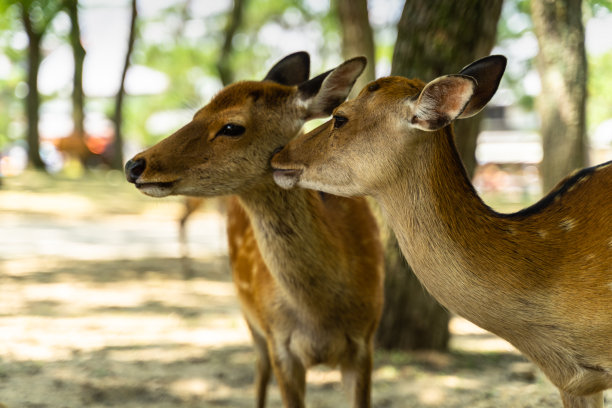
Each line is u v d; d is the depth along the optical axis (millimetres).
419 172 2637
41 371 4887
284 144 3330
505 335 2672
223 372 5047
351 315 3393
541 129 7332
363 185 2750
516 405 4285
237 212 4148
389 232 5094
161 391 4621
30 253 9984
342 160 2762
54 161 31562
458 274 2598
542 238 2602
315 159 2830
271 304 3463
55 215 14477
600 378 2576
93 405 4316
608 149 29578
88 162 25156
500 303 2572
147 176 3148
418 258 2668
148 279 8391
